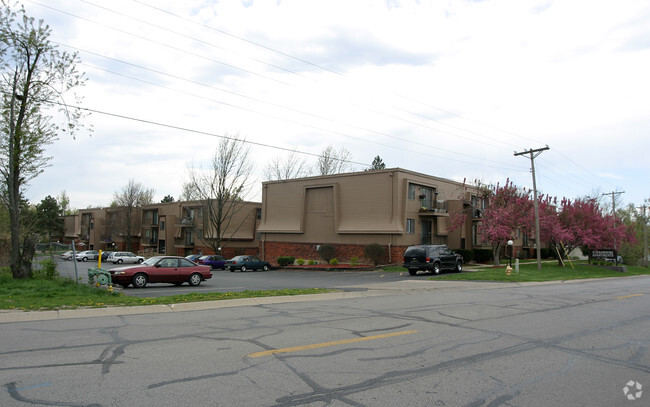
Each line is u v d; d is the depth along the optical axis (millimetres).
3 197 20500
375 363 6336
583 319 10789
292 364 6195
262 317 10156
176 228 56938
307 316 10383
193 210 53875
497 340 8055
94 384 5215
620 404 5000
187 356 6527
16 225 17391
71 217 81938
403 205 33875
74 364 6039
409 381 5570
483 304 13164
